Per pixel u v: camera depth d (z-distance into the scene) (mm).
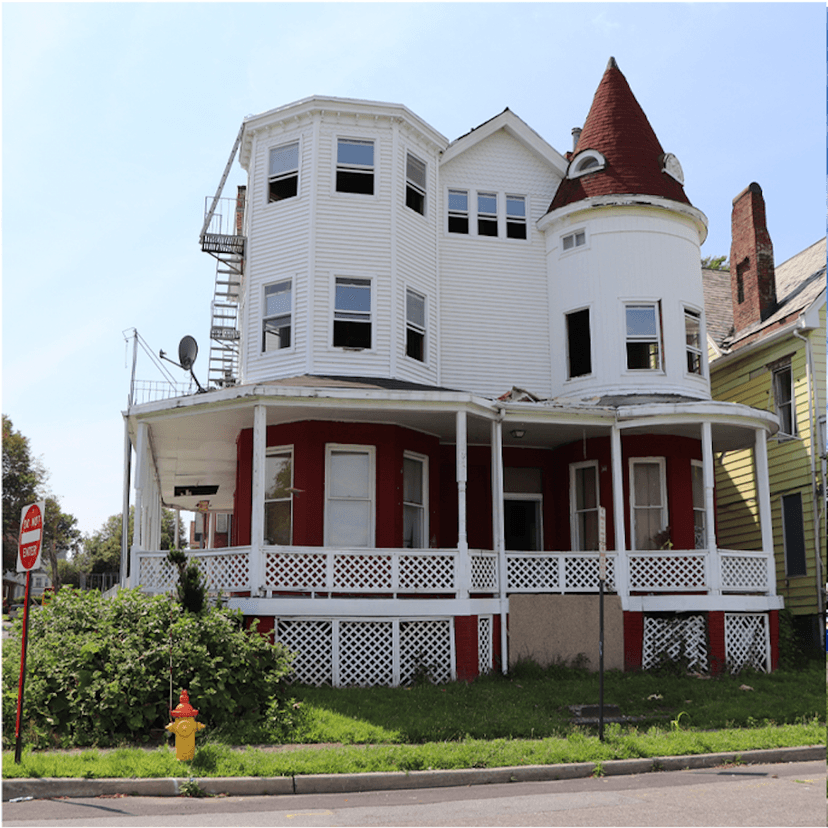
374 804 8406
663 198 21000
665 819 7574
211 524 31812
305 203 19672
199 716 11383
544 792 8969
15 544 58250
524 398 18516
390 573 15828
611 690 14562
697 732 11906
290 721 11516
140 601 12875
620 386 20328
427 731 11352
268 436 18078
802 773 9953
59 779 8625
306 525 17266
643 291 20719
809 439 20234
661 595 17656
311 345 18969
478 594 17344
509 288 21891
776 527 21453
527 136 22703
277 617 15281
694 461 19969
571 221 21625
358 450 17906
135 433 18672
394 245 19859
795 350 20891
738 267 24000
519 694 14000
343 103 19969
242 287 23094
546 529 20469
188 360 18125
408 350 20156
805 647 20109
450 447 20266
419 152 21156
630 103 22609
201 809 8078
